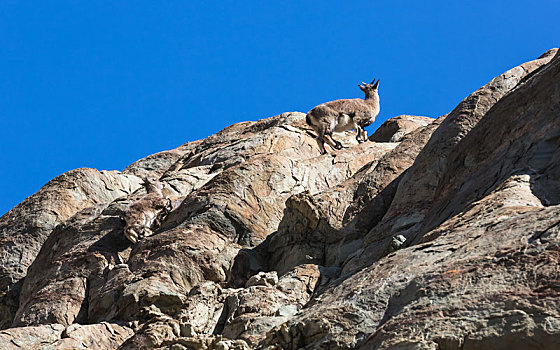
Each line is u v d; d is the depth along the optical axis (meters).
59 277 64.38
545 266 28.44
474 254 32.09
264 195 67.75
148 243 62.62
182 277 59.06
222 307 49.75
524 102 47.31
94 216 73.19
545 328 25.67
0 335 49.19
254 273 61.00
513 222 33.72
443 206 47.44
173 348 39.19
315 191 72.75
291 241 60.94
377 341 29.78
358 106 89.88
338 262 56.81
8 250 84.00
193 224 63.59
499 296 28.16
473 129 52.09
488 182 43.47
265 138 90.19
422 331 28.61
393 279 33.91
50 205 87.94
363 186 63.03
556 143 41.53
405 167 63.94
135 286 57.22
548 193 37.81
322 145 88.38
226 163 84.00
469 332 27.31
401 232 52.12
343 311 33.38
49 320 59.84
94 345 49.91
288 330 34.38
